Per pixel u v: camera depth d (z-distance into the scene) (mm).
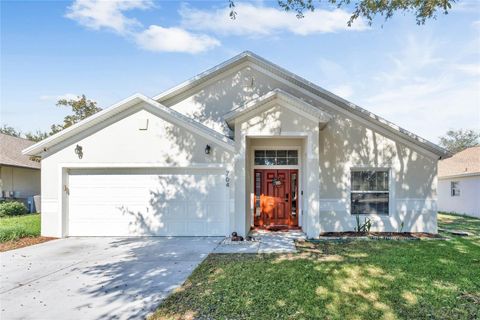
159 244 9391
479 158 20359
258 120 10078
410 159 11211
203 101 11828
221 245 9141
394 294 5195
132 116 10680
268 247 8820
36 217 15688
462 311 4559
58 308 4879
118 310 4773
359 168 11289
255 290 5426
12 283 6070
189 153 10516
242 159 10164
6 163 19031
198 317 4453
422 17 7832
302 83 11516
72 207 10828
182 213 10617
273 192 12102
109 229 10734
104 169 10820
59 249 8906
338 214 11109
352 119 11305
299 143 11852
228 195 10414
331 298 5043
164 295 5340
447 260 7277
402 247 8750
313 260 7340
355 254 7914
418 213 11102
